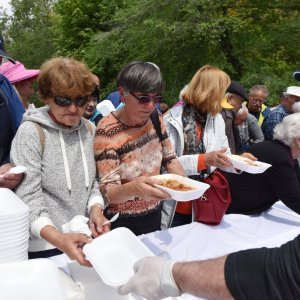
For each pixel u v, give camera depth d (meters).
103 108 3.64
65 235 1.22
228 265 0.83
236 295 0.79
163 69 11.20
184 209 2.28
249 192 2.18
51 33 26.52
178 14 10.05
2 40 2.17
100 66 13.89
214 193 1.97
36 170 1.44
